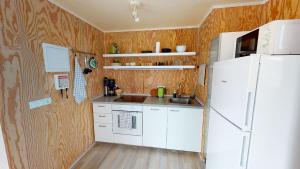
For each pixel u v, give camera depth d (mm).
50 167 1644
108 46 2926
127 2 1700
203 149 2143
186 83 2768
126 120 2383
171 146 2334
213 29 1808
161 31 2725
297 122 831
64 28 1805
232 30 1767
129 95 2922
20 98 1288
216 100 1408
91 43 2445
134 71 2930
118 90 2881
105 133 2510
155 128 2338
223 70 1246
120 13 2025
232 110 1064
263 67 853
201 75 2316
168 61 2771
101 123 2494
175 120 2262
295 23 905
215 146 1400
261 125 891
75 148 2088
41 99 1502
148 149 2482
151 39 2773
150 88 2916
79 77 2025
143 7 1841
